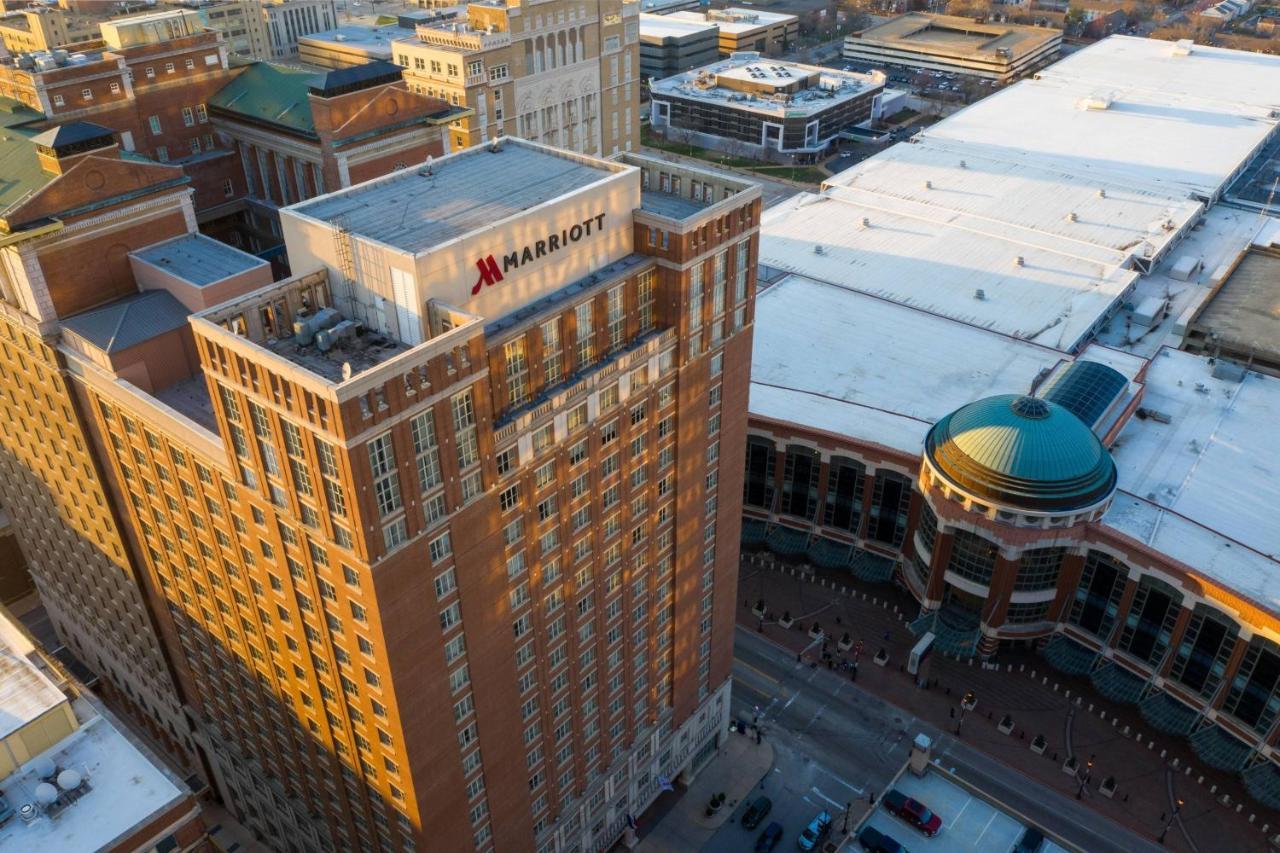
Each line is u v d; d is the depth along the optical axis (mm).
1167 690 121438
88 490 97250
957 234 199750
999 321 168625
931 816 95750
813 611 141375
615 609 90562
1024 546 121438
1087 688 128375
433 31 164875
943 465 124562
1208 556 119062
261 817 106938
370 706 73562
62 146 86500
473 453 67562
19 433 103875
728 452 97062
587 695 92000
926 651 129250
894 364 157500
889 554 144375
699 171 87500
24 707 75750
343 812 88188
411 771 74375
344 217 73125
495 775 83750
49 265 85250
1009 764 117688
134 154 94812
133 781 74375
